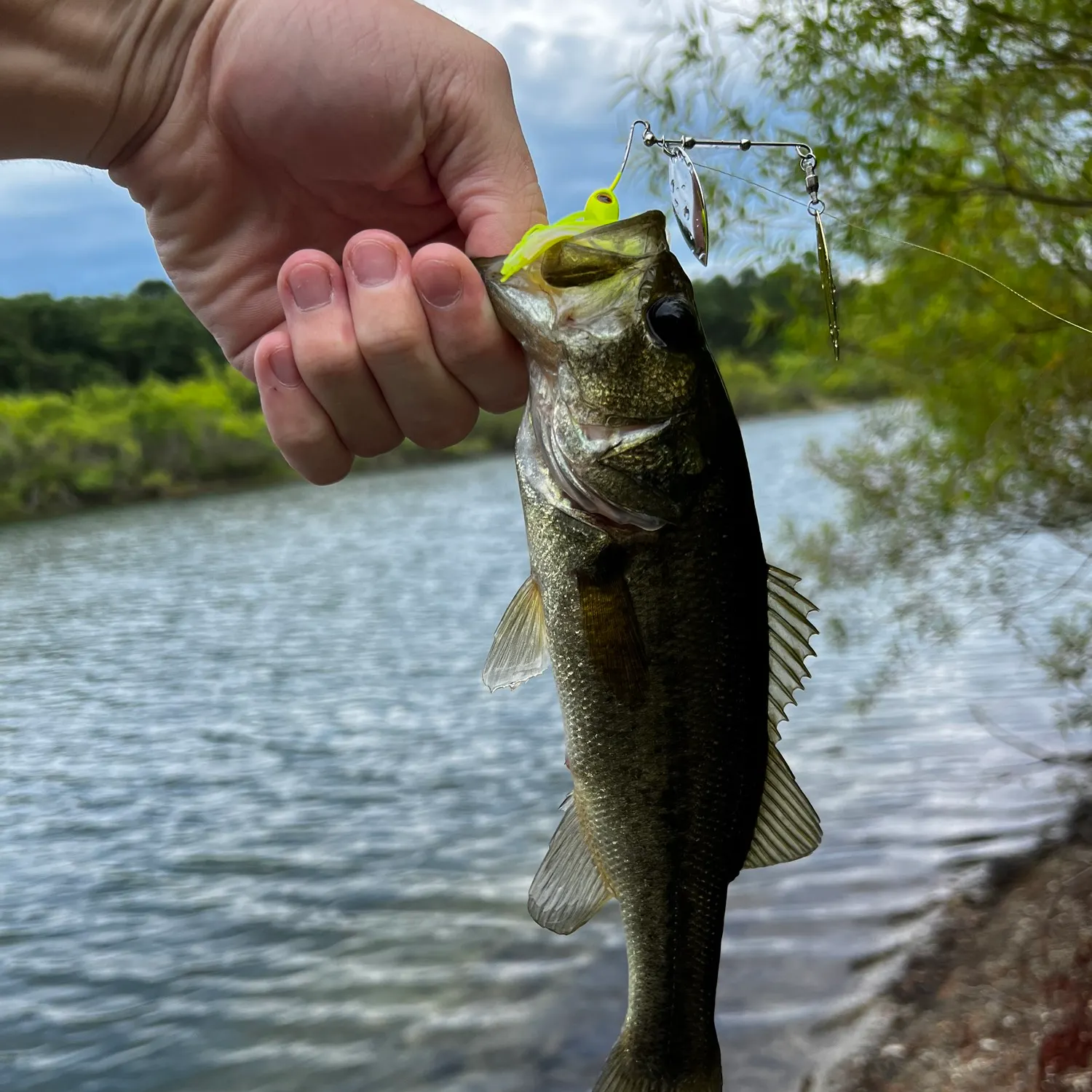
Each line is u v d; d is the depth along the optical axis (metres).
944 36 0.82
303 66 0.38
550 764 1.83
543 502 0.33
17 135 0.39
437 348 0.33
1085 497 1.08
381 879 1.38
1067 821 1.20
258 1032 1.03
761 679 0.34
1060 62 0.81
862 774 1.49
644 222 0.33
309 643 3.16
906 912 1.04
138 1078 0.97
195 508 7.92
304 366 0.34
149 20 0.39
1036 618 1.66
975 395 1.01
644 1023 0.35
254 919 1.30
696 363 0.32
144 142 0.40
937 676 1.95
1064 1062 0.70
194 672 2.87
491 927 1.19
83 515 7.78
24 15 0.37
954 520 1.13
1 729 2.35
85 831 1.68
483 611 3.53
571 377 0.32
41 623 3.77
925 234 0.92
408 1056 0.95
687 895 0.34
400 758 1.94
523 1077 0.89
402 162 0.39
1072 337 0.93
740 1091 0.78
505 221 0.39
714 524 0.33
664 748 0.33
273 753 2.04
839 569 1.18
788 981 0.94
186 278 0.43
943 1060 0.76
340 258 0.42
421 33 0.38
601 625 0.32
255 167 0.41
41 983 1.17
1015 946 0.91
